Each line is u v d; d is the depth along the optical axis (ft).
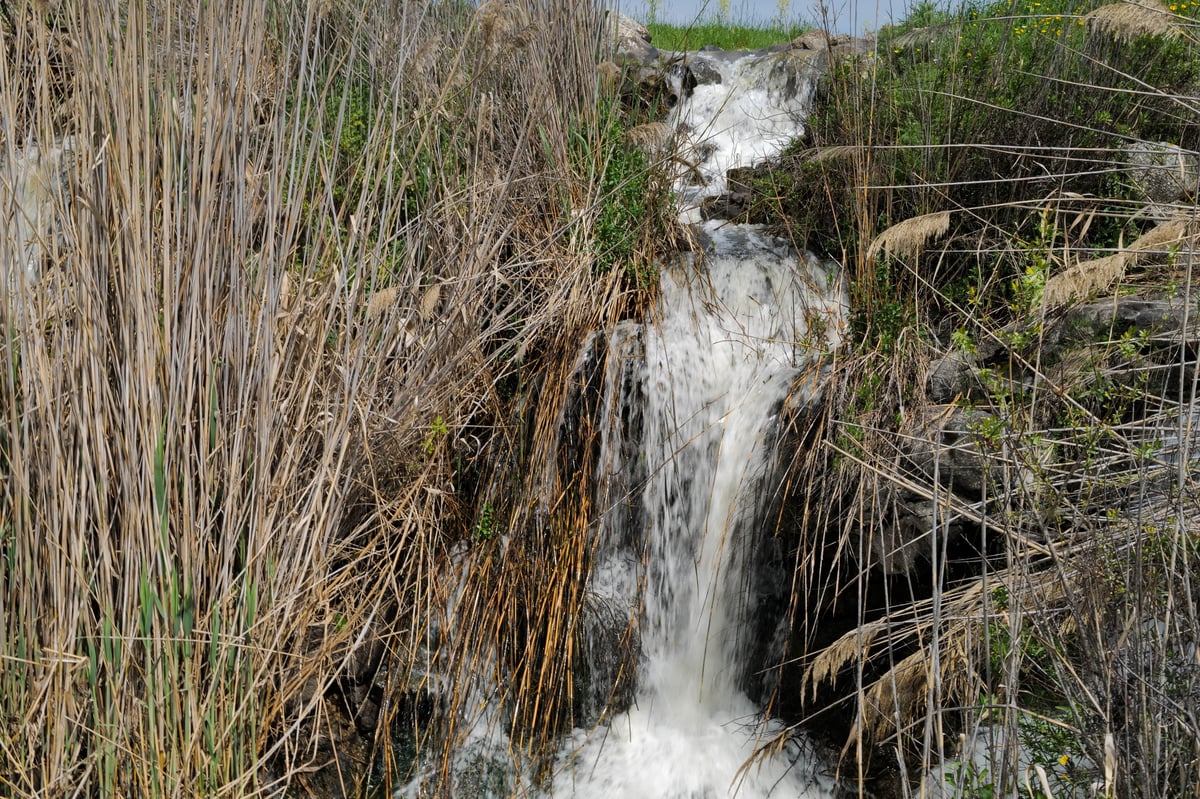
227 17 10.28
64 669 9.46
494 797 13.76
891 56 19.60
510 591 14.20
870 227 16.80
